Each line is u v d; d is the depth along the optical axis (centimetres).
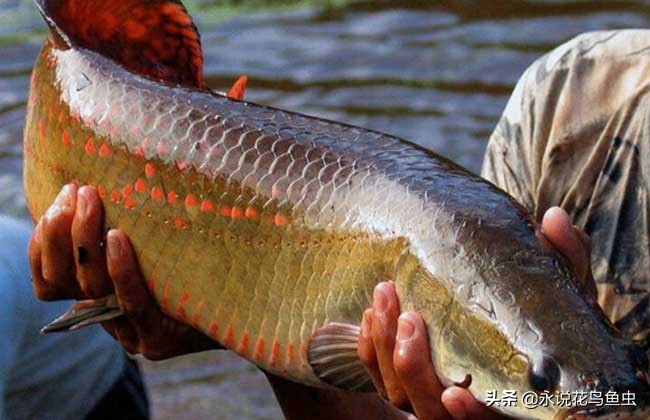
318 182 361
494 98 1036
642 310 421
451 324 325
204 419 701
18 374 584
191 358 760
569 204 432
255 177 370
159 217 384
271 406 712
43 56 416
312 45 1152
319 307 357
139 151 386
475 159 943
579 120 433
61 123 401
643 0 1209
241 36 1177
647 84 426
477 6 1215
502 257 326
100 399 617
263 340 371
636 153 423
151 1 412
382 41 1153
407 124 998
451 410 321
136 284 390
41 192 412
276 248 365
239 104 385
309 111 1027
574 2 1210
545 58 449
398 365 329
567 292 320
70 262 400
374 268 345
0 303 564
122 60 419
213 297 378
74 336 598
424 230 337
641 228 422
